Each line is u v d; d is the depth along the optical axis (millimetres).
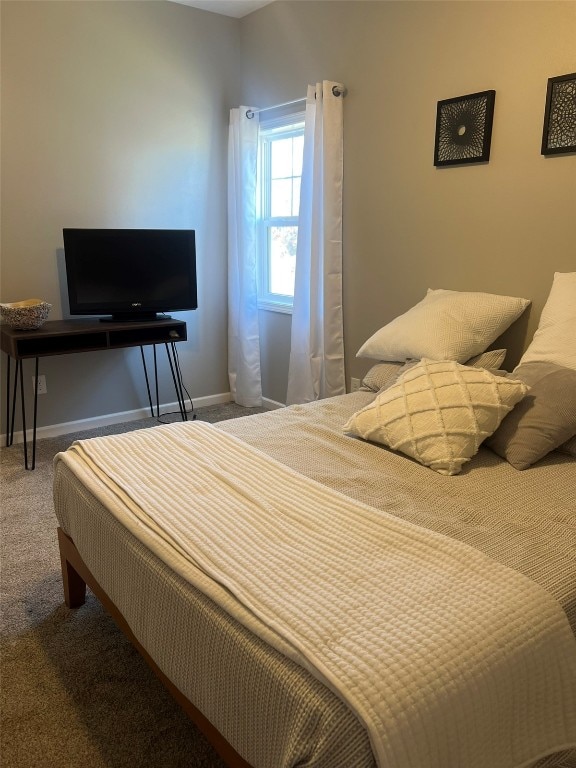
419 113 2916
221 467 1819
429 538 1364
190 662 1268
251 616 1134
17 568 2328
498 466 1908
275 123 3828
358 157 3279
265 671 1059
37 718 1630
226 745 1241
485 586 1194
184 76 3822
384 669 977
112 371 3883
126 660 1855
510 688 1055
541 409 1933
